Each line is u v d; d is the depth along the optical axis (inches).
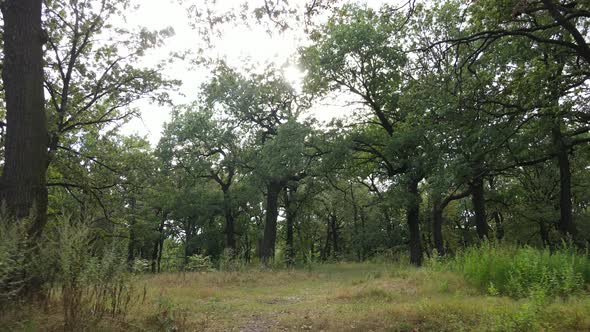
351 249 2060.8
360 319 263.6
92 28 646.5
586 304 237.5
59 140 675.4
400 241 1750.7
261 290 519.5
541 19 563.2
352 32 867.4
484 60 615.5
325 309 326.0
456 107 585.9
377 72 932.0
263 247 1162.6
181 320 271.0
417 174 880.9
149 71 706.2
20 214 283.6
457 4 758.5
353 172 1101.1
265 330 265.0
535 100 554.9
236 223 1915.6
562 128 710.5
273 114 1174.3
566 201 792.3
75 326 209.5
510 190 1248.2
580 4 477.1
